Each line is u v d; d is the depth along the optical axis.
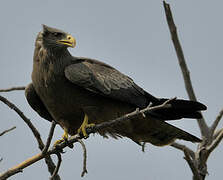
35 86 10.69
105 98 10.79
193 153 10.52
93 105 10.57
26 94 10.98
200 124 10.74
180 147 10.76
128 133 11.70
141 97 11.30
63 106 10.55
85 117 10.42
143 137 12.02
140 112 7.87
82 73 10.29
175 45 11.16
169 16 11.16
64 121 10.84
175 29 11.11
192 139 11.53
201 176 9.87
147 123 11.49
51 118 11.73
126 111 11.18
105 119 10.84
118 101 11.01
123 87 10.91
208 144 10.37
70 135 11.20
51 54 10.39
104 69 10.96
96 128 8.68
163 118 11.60
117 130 11.54
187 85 11.16
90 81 10.31
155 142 12.12
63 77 10.36
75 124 10.92
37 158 8.21
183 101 10.90
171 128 11.51
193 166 9.03
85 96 10.49
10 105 8.14
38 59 10.60
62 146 9.69
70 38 10.34
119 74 11.16
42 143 8.66
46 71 10.38
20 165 8.19
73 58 10.90
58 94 10.41
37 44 10.78
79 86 10.42
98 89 10.47
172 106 11.16
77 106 10.51
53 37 10.46
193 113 11.10
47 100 10.63
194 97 11.17
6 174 8.09
